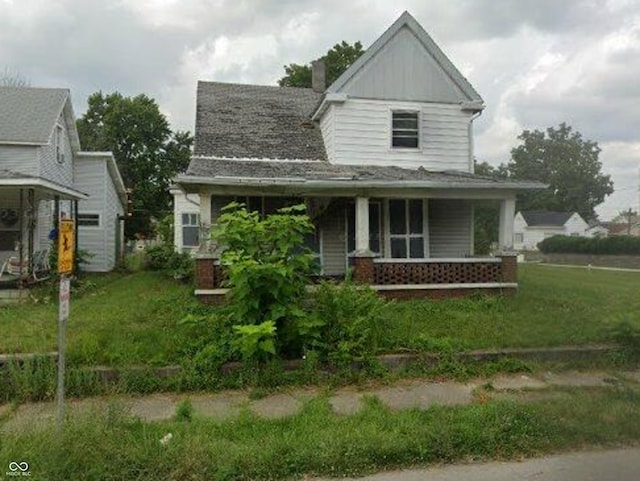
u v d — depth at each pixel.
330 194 12.02
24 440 4.41
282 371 6.70
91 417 4.64
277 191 12.00
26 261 14.30
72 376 6.26
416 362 7.19
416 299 11.41
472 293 11.77
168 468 4.07
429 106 15.46
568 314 9.83
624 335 7.76
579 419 5.07
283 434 4.77
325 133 15.89
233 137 15.64
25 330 8.36
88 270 21.05
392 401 5.98
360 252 11.48
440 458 4.41
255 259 7.14
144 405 5.90
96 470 3.94
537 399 5.83
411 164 15.32
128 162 41.16
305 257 7.40
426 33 15.37
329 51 29.92
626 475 4.12
